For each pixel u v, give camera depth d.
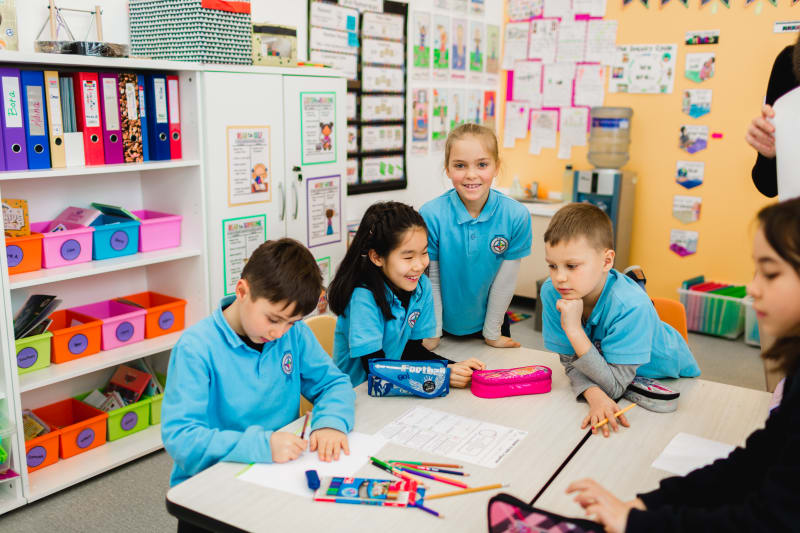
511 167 5.04
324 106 3.01
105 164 2.38
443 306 2.04
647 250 4.55
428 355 1.75
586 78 4.59
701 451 1.27
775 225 0.84
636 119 4.45
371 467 1.21
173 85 2.52
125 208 2.76
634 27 4.36
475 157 1.85
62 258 2.33
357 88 3.69
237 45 2.62
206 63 2.51
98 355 2.46
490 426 1.38
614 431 1.35
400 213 1.61
